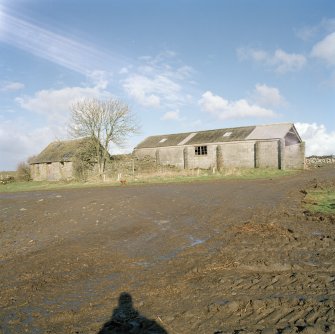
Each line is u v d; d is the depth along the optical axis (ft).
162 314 15.05
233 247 24.97
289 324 13.44
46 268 22.16
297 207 40.32
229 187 63.57
